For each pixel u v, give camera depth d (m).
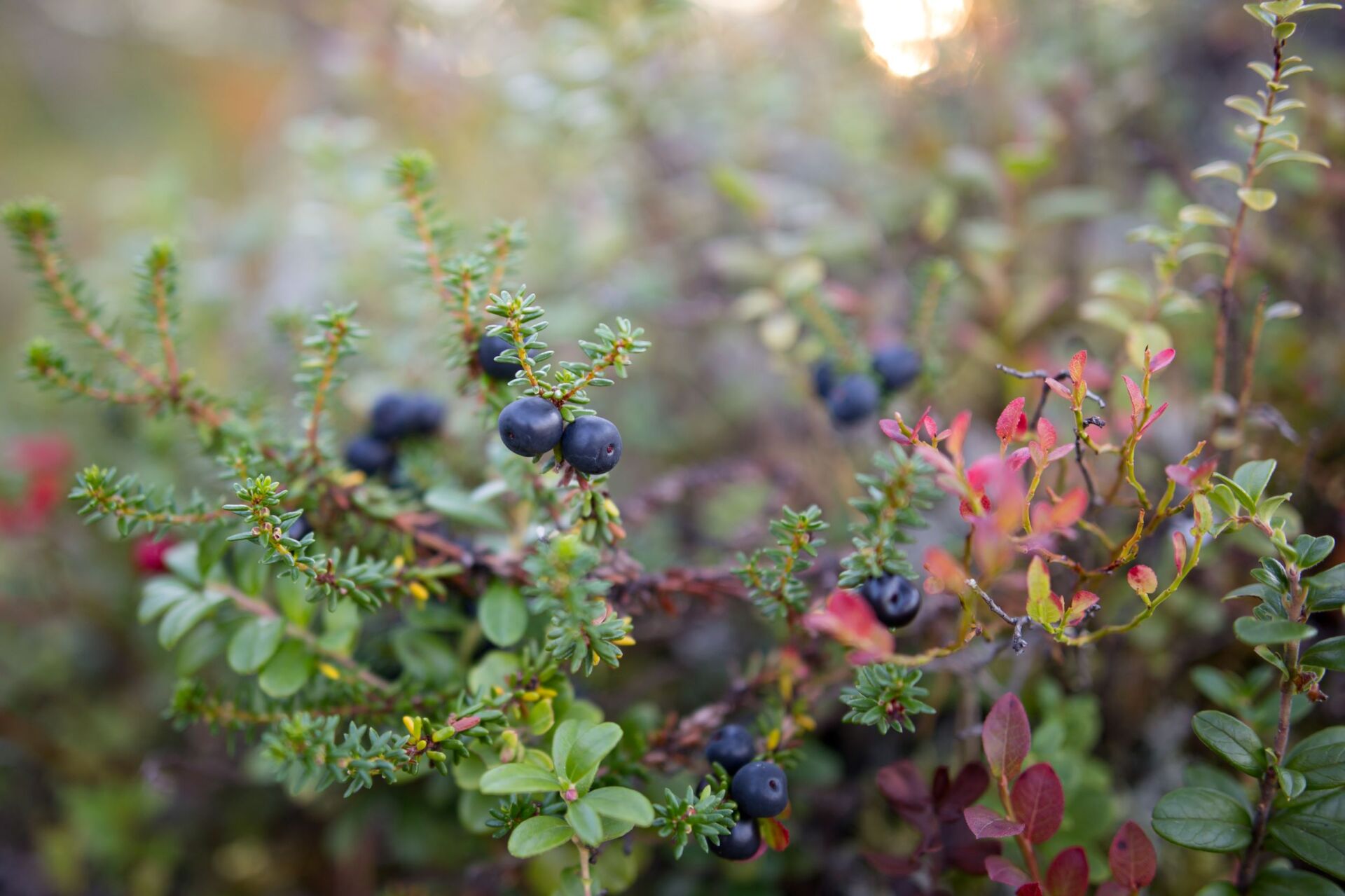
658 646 0.27
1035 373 0.18
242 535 0.17
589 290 0.34
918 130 0.35
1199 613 0.23
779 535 0.18
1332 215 0.28
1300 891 0.17
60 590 0.30
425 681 0.19
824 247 0.29
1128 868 0.18
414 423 0.21
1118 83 0.34
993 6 0.34
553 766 0.17
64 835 0.29
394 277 0.33
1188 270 0.28
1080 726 0.22
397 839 0.24
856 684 0.19
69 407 0.34
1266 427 0.24
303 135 0.35
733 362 0.37
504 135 0.37
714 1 0.41
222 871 0.28
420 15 0.42
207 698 0.19
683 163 0.38
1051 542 0.18
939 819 0.19
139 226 0.38
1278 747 0.17
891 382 0.24
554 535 0.19
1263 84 0.32
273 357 0.33
